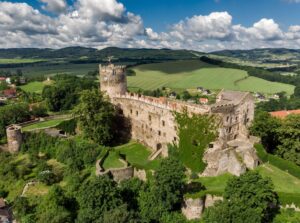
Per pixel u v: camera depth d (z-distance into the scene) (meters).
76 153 97.06
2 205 81.81
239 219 56.44
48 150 104.62
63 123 112.44
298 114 90.75
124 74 110.50
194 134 83.31
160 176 68.69
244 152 82.50
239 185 62.09
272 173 80.06
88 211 65.62
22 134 108.62
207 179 77.69
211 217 59.81
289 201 65.62
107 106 102.25
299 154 87.50
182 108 86.69
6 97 190.25
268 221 63.94
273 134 93.38
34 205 79.69
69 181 85.31
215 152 80.31
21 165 98.38
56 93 150.50
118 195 68.81
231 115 86.38
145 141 102.06
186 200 69.00
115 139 109.12
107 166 86.00
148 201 72.06
